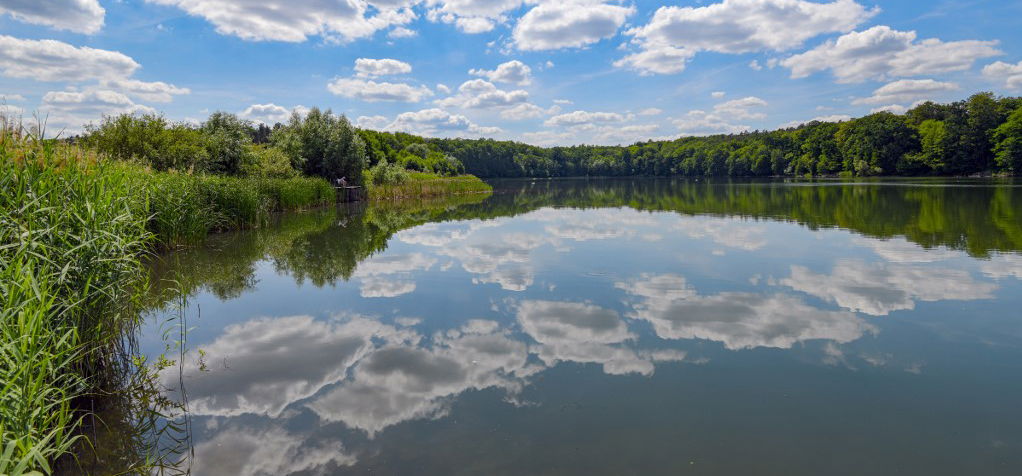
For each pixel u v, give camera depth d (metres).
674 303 8.09
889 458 3.93
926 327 6.76
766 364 5.68
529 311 7.88
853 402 4.80
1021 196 27.36
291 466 3.98
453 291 9.22
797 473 3.75
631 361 5.84
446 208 30.20
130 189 8.09
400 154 80.75
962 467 3.80
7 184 5.26
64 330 4.90
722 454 4.01
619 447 4.13
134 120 21.36
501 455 4.05
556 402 4.90
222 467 4.01
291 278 10.49
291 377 5.63
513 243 14.90
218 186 17.70
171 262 12.18
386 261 12.28
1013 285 8.70
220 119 28.84
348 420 4.66
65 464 4.16
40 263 5.00
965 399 4.82
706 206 26.80
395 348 6.44
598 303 8.21
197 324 7.53
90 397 5.25
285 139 35.50
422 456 4.06
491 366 5.81
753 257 11.77
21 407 3.55
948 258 11.11
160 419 4.78
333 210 28.50
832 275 9.75
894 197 28.69
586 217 22.56
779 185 50.19
